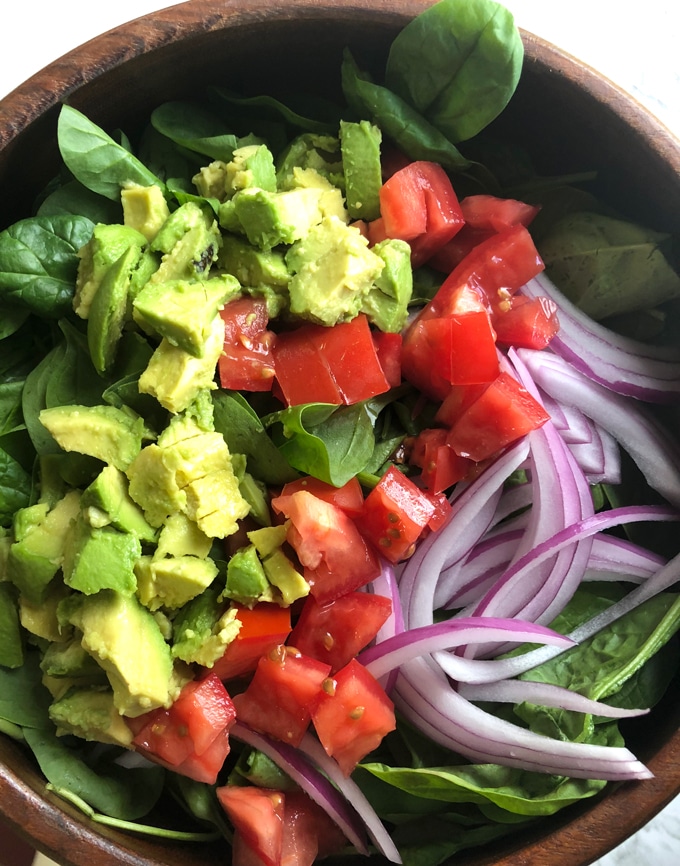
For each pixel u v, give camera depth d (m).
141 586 0.23
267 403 0.25
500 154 0.27
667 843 0.30
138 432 0.23
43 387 0.25
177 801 0.25
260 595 0.23
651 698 0.25
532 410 0.25
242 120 0.27
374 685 0.24
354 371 0.24
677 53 0.34
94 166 0.24
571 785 0.24
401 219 0.25
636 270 0.26
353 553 0.24
